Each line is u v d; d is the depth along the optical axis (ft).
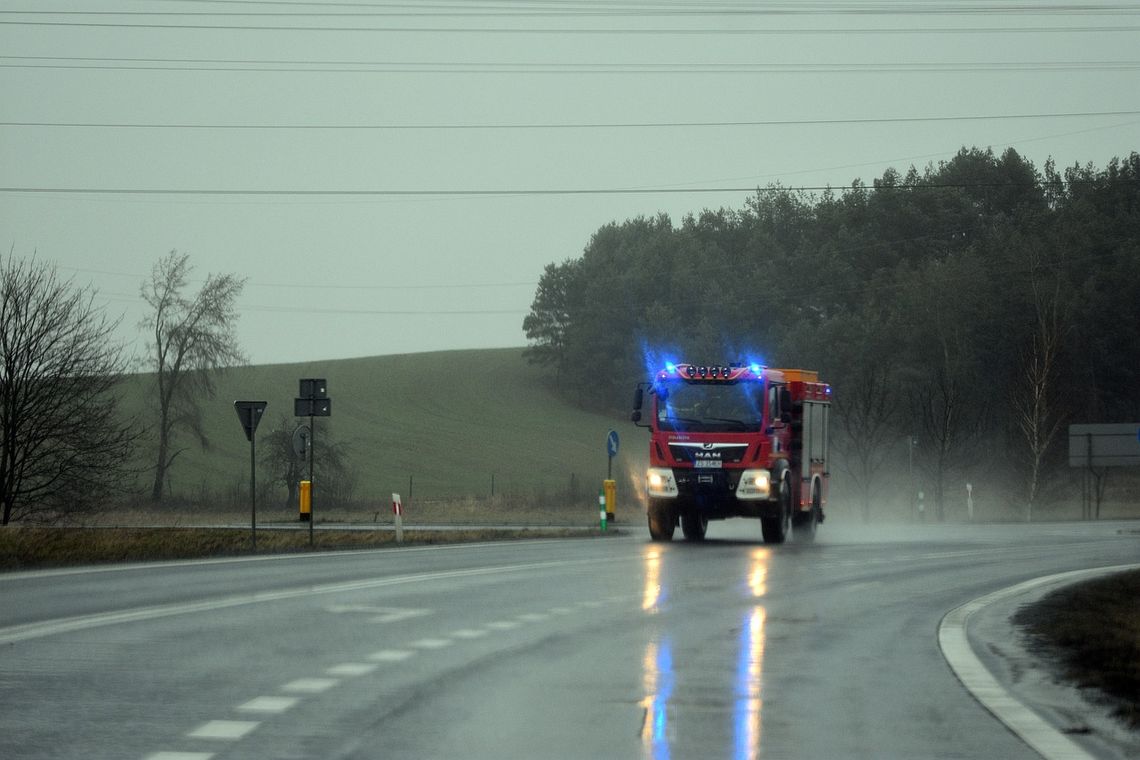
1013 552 174.09
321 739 51.34
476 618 93.25
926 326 574.15
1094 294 565.94
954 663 73.61
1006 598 111.86
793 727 54.54
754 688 64.39
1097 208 641.40
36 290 241.35
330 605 101.19
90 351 243.19
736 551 171.01
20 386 237.45
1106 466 371.76
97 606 99.55
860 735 53.06
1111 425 347.77
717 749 50.01
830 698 61.82
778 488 187.83
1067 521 312.29
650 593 112.57
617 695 61.98
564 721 55.36
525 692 62.64
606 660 73.36
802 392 200.34
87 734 51.96
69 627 86.58
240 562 148.25
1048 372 382.22
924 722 56.08
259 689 62.95
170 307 419.95
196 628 86.48
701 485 187.32
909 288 593.42
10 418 236.02
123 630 85.20
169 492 425.28
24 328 238.48
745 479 186.19
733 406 187.73
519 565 143.43
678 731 53.36
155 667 69.67
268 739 51.26
